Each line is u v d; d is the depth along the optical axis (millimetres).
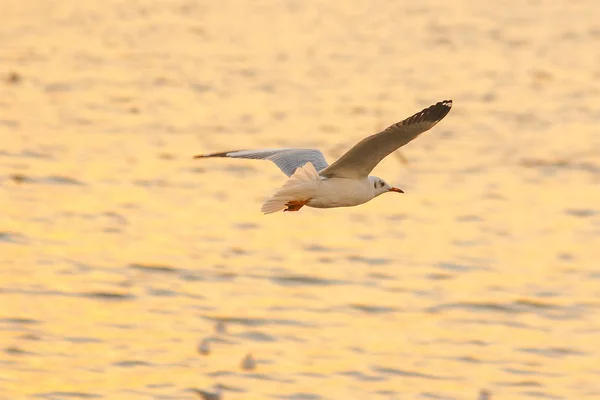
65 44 53500
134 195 27672
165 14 66312
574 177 31672
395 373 17859
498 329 20078
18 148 31797
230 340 18797
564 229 26578
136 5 69375
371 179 11445
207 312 20094
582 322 20516
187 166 30906
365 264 23375
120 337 18656
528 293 21984
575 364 18578
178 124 36750
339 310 20609
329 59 52781
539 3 75438
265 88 44625
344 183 11125
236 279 21938
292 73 48500
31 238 23656
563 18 68500
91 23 61156
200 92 43156
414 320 20359
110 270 21953
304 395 16812
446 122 39156
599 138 36875
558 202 29000
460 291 21969
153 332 19000
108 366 17484
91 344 18297
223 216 26344
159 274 21953
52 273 21625
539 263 23922
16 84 42688
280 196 10922
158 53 52344
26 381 16828
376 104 41875
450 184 30578
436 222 26859
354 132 36594
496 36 61312
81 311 19766
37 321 19156
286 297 21219
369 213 27422
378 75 48781
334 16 68625
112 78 45188
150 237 24328
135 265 22328
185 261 22828
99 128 35406
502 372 18125
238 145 34031
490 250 24734
